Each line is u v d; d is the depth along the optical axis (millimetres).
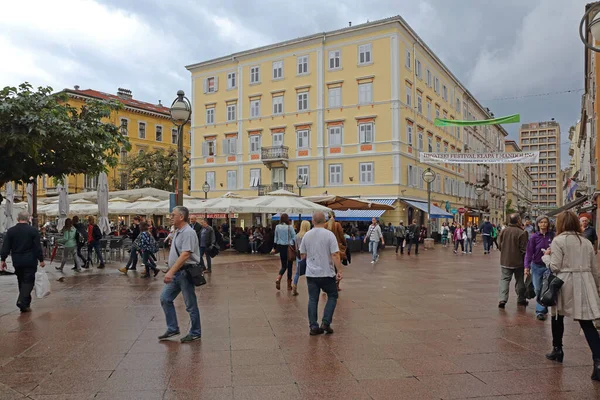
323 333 6758
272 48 43156
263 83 44031
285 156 42000
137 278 13195
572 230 5180
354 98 39688
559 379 4816
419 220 42125
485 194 67188
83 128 10156
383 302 9383
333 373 5027
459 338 6484
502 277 8875
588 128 35938
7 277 13672
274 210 20938
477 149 62969
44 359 5559
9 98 9008
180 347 6051
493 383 4707
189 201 24188
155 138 59281
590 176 31359
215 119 47031
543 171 174125
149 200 25812
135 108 56312
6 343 6258
